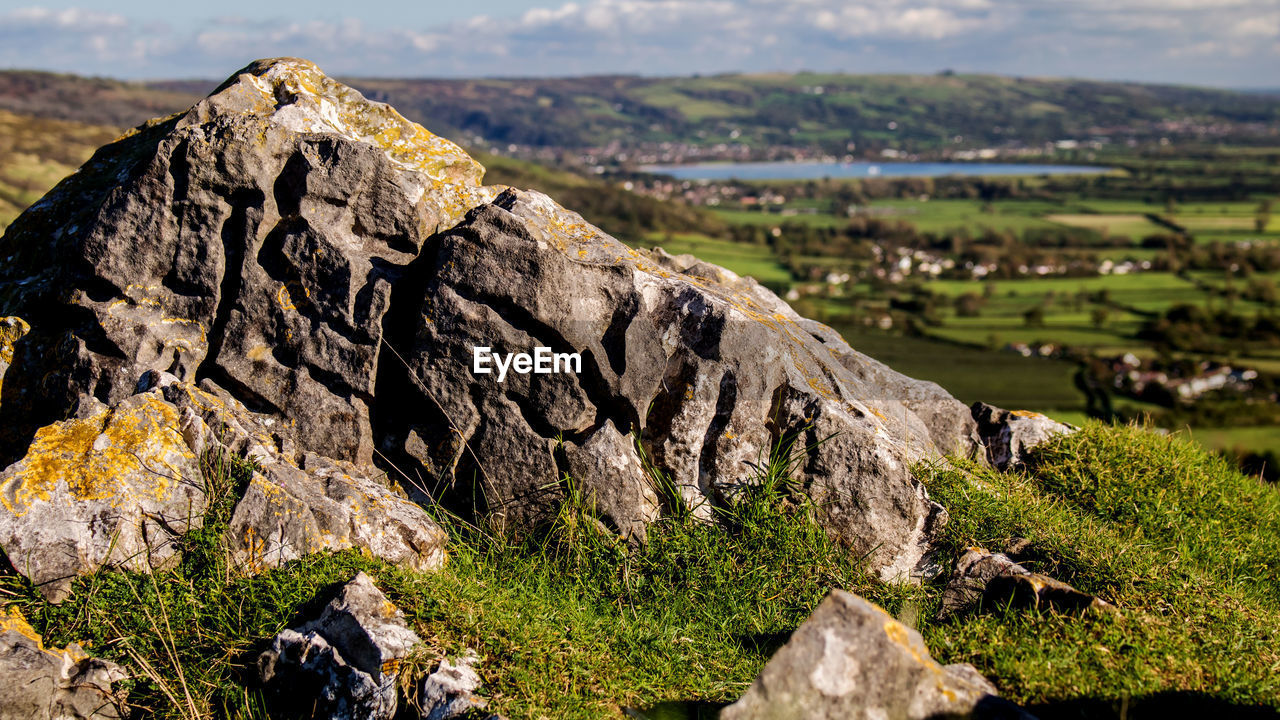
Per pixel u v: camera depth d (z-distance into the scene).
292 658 5.07
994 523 6.92
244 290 7.03
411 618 5.27
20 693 4.81
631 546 6.62
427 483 6.93
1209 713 4.63
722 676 5.48
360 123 8.11
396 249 7.32
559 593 6.24
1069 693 4.65
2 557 5.46
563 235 7.25
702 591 6.36
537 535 6.72
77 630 5.37
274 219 7.18
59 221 8.19
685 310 7.10
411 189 7.23
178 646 5.31
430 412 6.95
